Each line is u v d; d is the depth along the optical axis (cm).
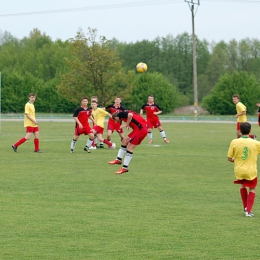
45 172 2956
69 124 8981
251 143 1855
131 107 16062
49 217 1844
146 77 16000
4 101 16650
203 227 1719
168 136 5988
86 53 11838
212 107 15662
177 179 2750
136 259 1377
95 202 2122
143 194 2311
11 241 1542
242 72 15450
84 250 1456
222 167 3228
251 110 15288
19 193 2306
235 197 2258
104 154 3922
